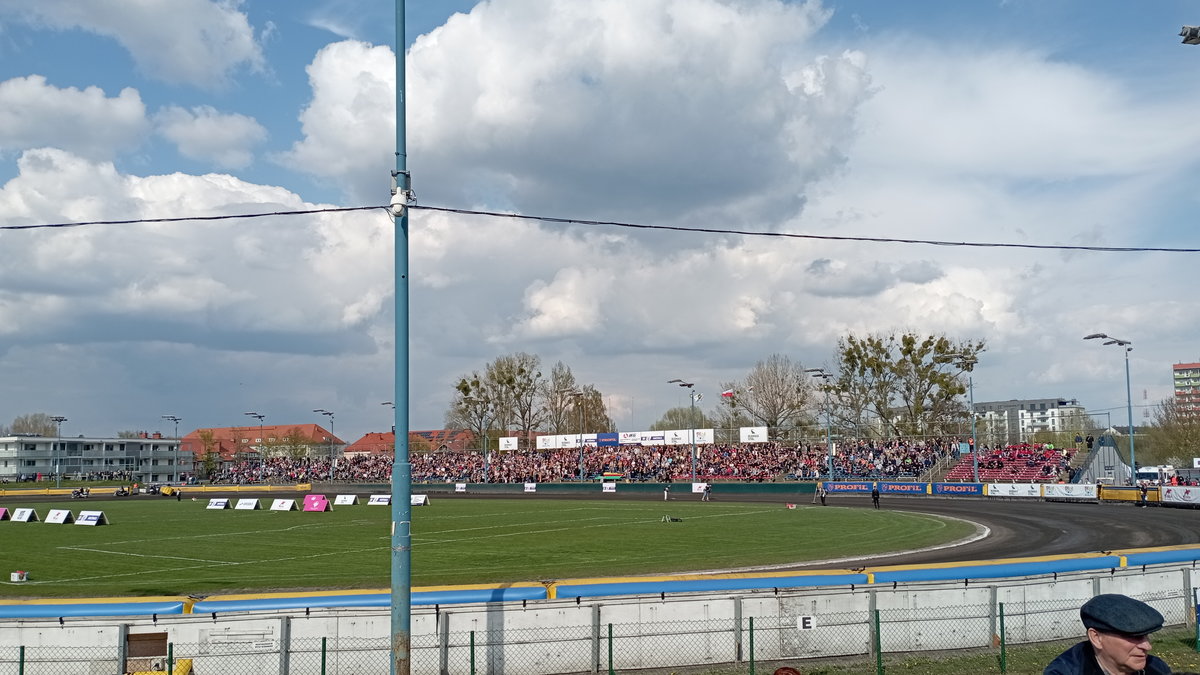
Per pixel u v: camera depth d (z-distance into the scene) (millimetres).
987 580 19938
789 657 18500
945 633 19172
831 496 83188
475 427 136250
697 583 18719
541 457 117750
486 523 55031
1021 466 82500
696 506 70562
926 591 19266
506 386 134750
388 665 17453
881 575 19688
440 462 122438
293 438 170750
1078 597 20203
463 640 17688
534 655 17797
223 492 113688
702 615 18406
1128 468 78000
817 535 44812
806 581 19016
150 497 105500
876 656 17984
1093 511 56125
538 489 101062
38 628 17047
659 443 105562
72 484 137000
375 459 130000
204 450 180500
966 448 89625
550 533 47562
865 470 91812
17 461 159875
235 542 44906
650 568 32500
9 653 17000
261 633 17359
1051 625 19875
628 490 95625
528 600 17984
